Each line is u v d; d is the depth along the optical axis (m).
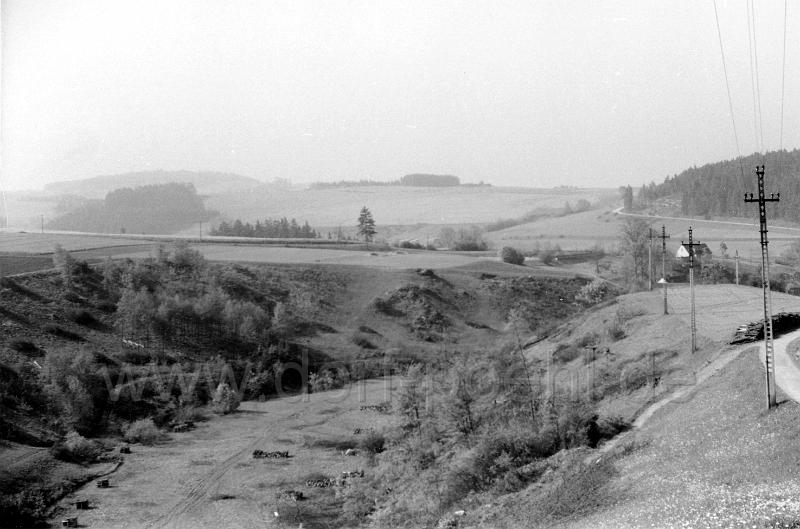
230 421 91.88
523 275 167.25
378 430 79.12
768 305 40.59
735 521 28.42
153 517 61.22
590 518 37.16
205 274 142.75
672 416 49.28
